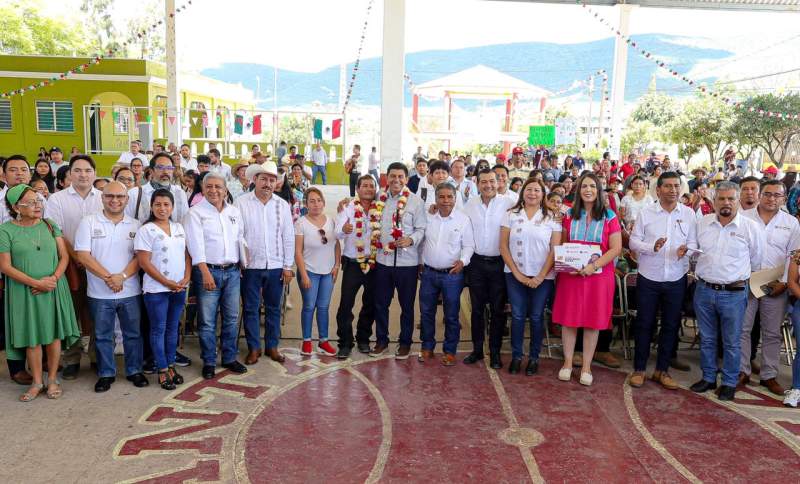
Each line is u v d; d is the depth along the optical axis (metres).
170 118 18.02
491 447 3.99
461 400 4.73
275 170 5.28
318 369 5.32
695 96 38.50
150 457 3.75
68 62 21.80
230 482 3.50
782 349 6.18
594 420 4.43
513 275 5.22
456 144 39.72
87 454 3.76
